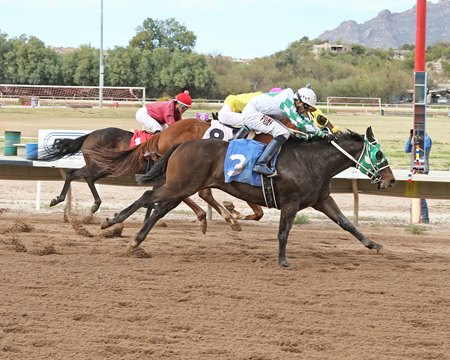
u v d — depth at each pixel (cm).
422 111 1148
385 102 5784
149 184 828
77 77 5328
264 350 473
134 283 639
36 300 579
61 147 1016
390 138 2516
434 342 499
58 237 870
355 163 732
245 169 716
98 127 2508
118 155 877
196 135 862
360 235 790
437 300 609
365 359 461
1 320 524
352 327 529
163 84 5225
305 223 1076
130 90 4569
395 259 786
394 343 496
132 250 759
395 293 631
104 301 580
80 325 518
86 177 998
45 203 1216
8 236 870
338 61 6844
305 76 6231
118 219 752
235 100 862
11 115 3064
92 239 863
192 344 482
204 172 727
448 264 768
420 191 1048
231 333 507
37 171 1124
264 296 608
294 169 716
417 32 1147
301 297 608
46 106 3759
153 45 6322
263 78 6028
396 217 1159
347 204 1302
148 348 470
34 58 5444
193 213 1148
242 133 773
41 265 702
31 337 489
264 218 1113
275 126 728
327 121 767
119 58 5250
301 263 748
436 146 2327
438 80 7088
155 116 957
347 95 5831
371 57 7569
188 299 591
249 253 798
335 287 647
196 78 5216
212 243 862
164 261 738
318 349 479
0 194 1330
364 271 718
